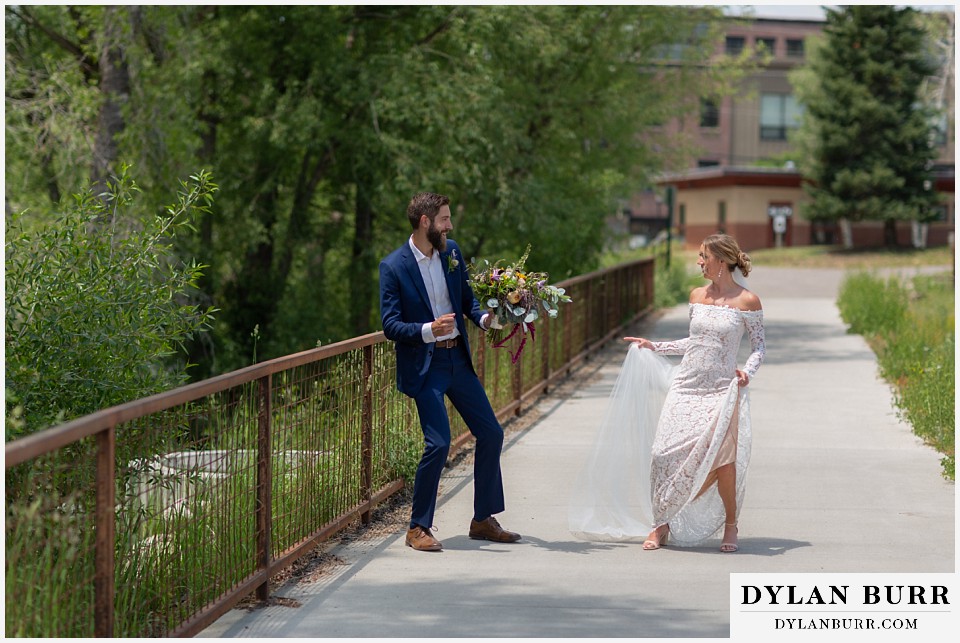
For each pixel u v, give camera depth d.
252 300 20.89
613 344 18.20
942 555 6.37
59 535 4.55
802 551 6.47
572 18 21.33
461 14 19.14
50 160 16.81
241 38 19.36
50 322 6.47
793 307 26.30
